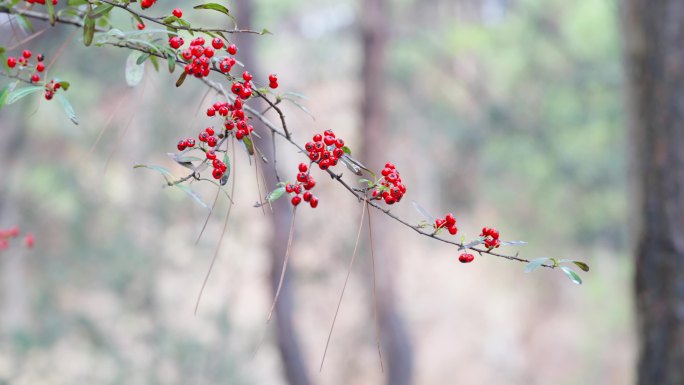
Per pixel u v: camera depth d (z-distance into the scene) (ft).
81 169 36.27
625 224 45.09
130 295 33.27
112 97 37.19
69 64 33.45
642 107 14.55
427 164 55.88
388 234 34.65
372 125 33.55
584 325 60.18
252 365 34.14
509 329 62.28
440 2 49.01
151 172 36.37
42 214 39.14
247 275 41.68
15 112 31.71
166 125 32.65
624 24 15.08
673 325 14.11
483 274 65.36
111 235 36.14
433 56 46.96
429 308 62.44
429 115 48.32
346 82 50.80
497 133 45.44
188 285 36.94
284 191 5.08
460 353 61.31
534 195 47.93
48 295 33.30
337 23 48.62
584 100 42.57
